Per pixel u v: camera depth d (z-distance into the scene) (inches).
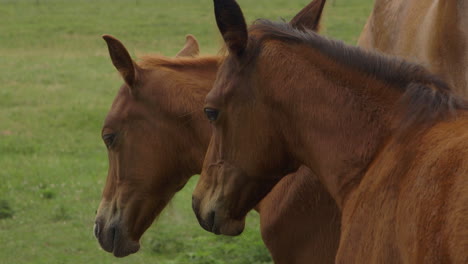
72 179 705.6
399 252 176.7
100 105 1103.0
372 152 203.9
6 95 1197.1
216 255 495.2
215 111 222.1
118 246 309.3
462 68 288.8
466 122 181.5
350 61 211.8
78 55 1699.1
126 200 307.7
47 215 603.5
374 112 206.2
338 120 209.8
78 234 561.3
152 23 2167.8
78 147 859.4
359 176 205.3
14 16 2413.9
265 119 217.9
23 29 2106.3
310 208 270.5
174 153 303.4
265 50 216.2
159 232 542.6
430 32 301.3
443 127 183.6
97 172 734.5
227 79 219.9
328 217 267.3
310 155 217.6
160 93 299.9
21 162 776.3
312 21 246.2
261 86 215.9
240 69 217.5
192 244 519.8
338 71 212.2
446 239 157.8
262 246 493.7
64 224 583.5
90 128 960.9
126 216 307.4
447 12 290.2
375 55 212.2
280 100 215.2
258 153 220.8
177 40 1859.0
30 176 716.0
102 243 314.3
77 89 1259.8
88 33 2028.8
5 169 743.1
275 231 280.5
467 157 163.5
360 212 195.9
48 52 1749.5
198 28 2034.9
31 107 1101.1
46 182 696.4
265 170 224.1
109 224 310.7
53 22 2239.2
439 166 169.6
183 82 300.4
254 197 230.4
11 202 630.5
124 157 306.3
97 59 1630.2
